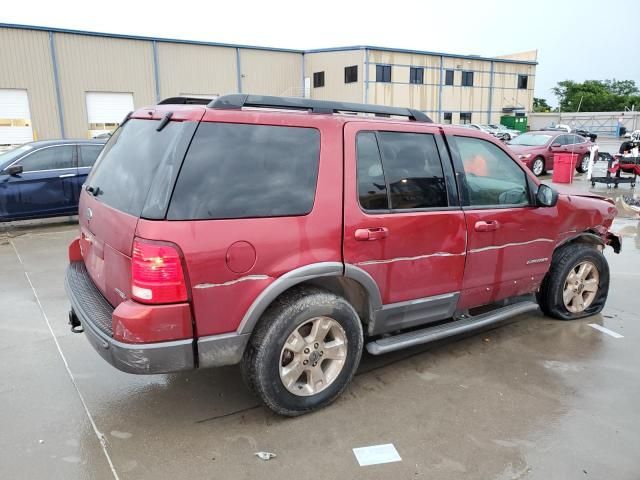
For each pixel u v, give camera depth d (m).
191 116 2.71
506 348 4.16
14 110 27.34
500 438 2.95
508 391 3.48
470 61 48.06
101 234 3.02
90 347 4.08
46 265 6.48
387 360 3.92
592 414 3.21
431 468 2.68
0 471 2.61
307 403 3.10
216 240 2.63
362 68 40.66
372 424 3.07
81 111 29.31
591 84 90.31
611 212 4.82
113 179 3.10
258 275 2.78
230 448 2.82
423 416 3.16
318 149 3.03
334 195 3.03
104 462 2.70
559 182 15.32
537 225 4.15
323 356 3.13
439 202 3.55
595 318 4.85
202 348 2.70
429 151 3.55
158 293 2.54
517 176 4.08
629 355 4.05
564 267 4.55
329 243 3.00
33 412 3.15
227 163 2.73
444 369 3.79
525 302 4.41
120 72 30.39
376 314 3.34
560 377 3.68
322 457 2.75
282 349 2.93
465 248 3.68
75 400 3.30
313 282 3.15
